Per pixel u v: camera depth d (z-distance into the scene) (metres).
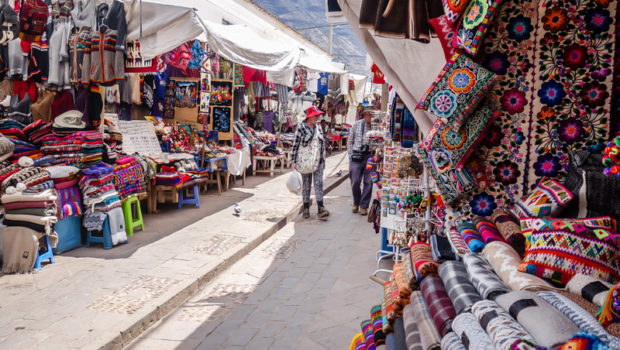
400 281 2.52
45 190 5.46
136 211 7.30
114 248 6.33
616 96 2.23
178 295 4.81
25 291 4.77
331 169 15.97
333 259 6.24
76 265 5.60
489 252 1.95
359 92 19.59
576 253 1.68
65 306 4.42
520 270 1.73
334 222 8.42
